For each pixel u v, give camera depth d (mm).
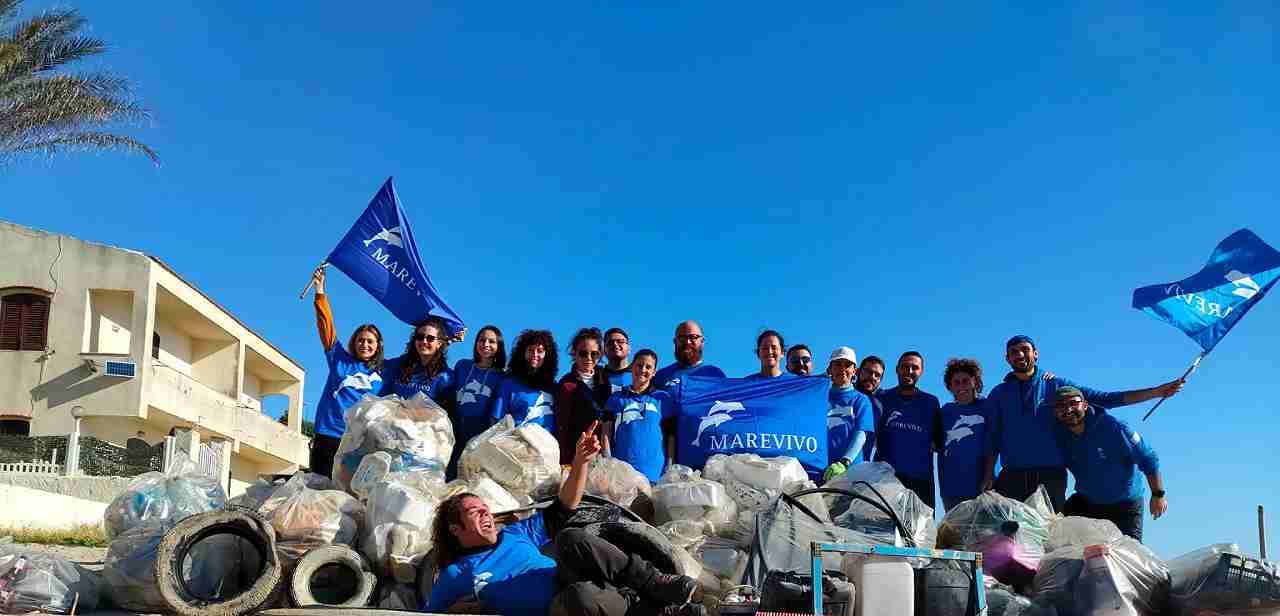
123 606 6656
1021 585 7055
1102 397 8852
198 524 5910
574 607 5301
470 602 5711
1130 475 8180
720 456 7973
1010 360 8930
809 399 8930
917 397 9578
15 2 20594
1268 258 9602
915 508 7246
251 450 32750
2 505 16031
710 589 6492
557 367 8766
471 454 7402
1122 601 6445
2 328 25031
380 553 6359
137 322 25312
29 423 24672
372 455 7168
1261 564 6500
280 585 6145
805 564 6082
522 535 6188
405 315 10055
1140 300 9820
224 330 30250
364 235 10172
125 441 26234
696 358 9383
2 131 20906
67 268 25359
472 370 8891
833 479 7621
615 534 5652
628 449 8430
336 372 8883
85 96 20719
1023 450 8758
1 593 6305
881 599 5469
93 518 18719
